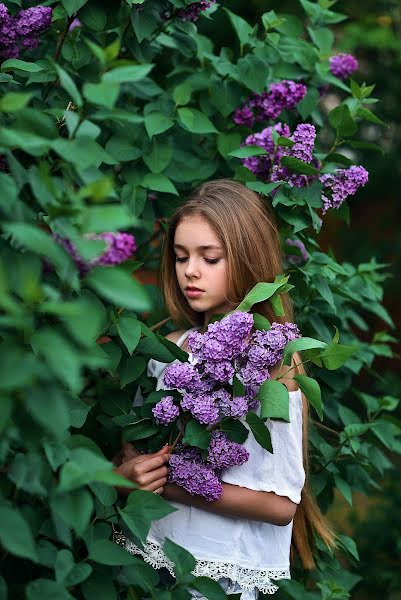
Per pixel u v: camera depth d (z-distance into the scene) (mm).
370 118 2666
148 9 2432
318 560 2709
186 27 2578
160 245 3207
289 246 2562
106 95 1458
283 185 2463
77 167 1484
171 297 2436
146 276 3430
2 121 1863
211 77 2797
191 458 2041
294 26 3004
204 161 2709
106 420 2279
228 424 2014
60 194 1482
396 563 4082
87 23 2363
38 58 2711
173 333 2475
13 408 1379
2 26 2219
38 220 1754
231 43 4414
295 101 2738
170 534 2170
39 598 1423
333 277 2674
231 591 2174
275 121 2949
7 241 1567
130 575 1836
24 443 1434
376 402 2975
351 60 2975
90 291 2043
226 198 2266
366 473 2822
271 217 2389
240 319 1937
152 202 2793
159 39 2689
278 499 2135
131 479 2021
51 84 2471
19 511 1632
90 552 1644
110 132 2664
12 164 1554
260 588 2180
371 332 6438
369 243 6641
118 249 1543
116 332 2152
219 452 2000
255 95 2773
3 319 1250
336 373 2865
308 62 2916
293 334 2037
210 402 1950
